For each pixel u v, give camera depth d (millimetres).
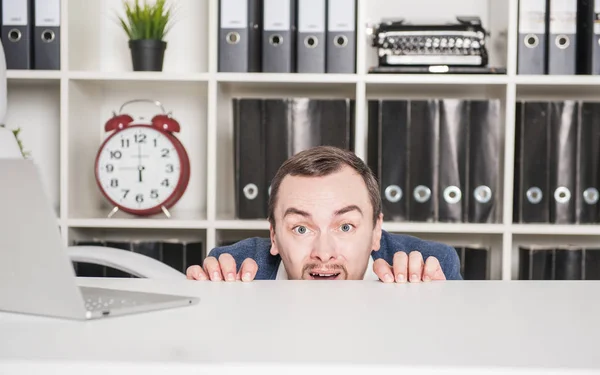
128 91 2492
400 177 2117
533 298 733
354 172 1216
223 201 2336
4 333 554
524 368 449
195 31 2473
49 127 2498
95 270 2203
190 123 2512
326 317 622
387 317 623
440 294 757
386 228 2082
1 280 638
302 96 2412
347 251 1196
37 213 597
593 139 2109
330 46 2125
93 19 2406
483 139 2109
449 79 2098
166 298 688
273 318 617
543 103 2111
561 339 534
